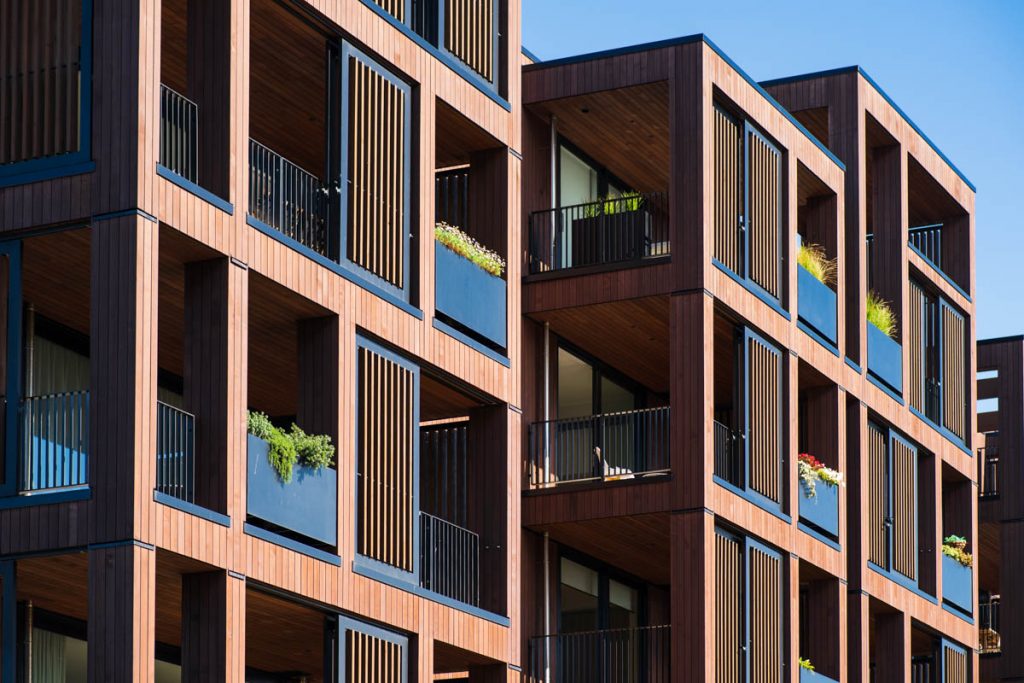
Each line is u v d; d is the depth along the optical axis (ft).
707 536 114.62
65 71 87.10
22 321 96.94
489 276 108.37
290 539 91.15
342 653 93.66
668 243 129.29
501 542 106.93
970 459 155.63
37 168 86.33
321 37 98.02
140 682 80.94
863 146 138.21
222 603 86.28
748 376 121.70
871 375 138.51
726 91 121.39
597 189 130.93
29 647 94.68
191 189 87.04
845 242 137.28
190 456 87.81
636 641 130.21
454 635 101.30
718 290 118.62
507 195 110.83
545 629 119.65
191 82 90.63
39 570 87.10
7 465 85.40
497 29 112.27
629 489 116.88
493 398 107.55
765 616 120.78
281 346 100.99
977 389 168.14
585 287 119.96
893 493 141.18
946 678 148.15
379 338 98.17
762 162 125.80
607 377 130.11
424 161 103.19
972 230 158.10
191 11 91.09
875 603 137.69
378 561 96.78
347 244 97.40
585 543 123.34
